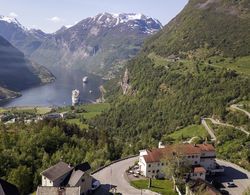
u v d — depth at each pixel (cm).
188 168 16512
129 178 16525
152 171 16688
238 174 18100
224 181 17038
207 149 17775
